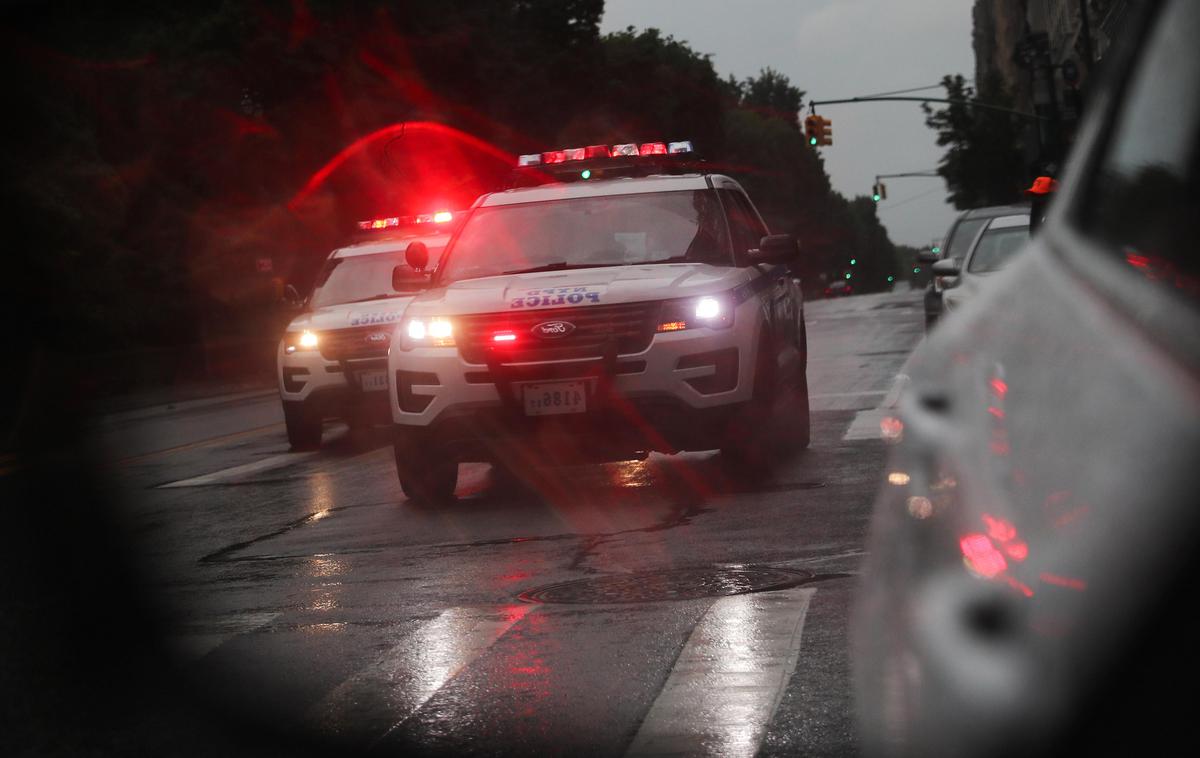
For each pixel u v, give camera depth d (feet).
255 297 144.56
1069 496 5.57
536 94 197.57
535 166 44.60
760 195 512.22
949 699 6.07
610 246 39.40
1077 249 7.77
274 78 149.28
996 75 302.45
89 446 74.13
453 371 35.86
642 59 267.18
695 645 20.07
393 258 63.31
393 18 161.79
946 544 6.66
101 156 127.44
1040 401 6.32
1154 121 7.59
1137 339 5.87
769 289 39.83
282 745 16.53
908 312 168.86
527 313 35.50
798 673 18.15
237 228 142.92
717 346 35.53
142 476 53.72
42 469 60.90
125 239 137.08
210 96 140.97
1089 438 5.61
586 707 17.30
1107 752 4.97
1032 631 5.52
